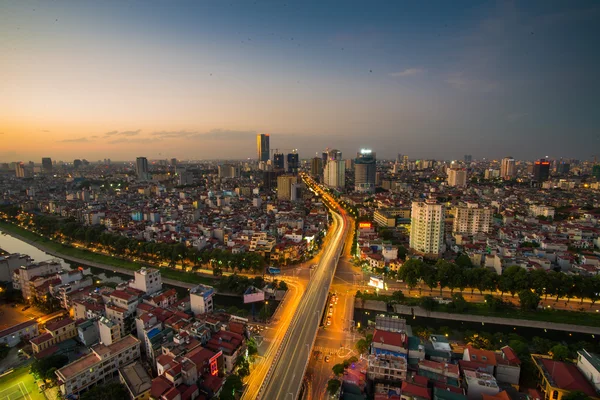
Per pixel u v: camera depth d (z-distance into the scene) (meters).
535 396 128.75
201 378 141.88
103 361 149.12
